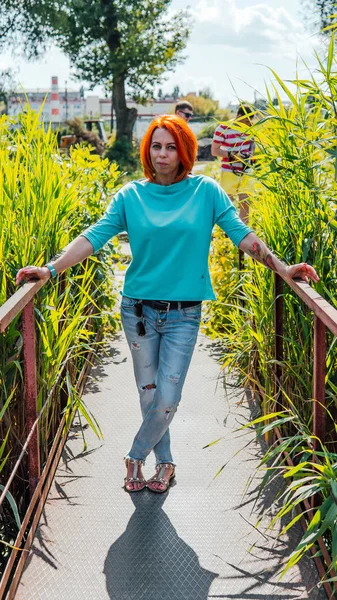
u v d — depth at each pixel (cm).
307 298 277
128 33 3972
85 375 524
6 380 308
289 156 338
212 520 340
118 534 329
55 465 384
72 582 294
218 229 646
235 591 286
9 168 379
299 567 299
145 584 292
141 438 359
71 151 666
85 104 5450
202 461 401
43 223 364
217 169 1063
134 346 351
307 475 284
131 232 336
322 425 288
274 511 346
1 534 315
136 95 4253
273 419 395
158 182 341
